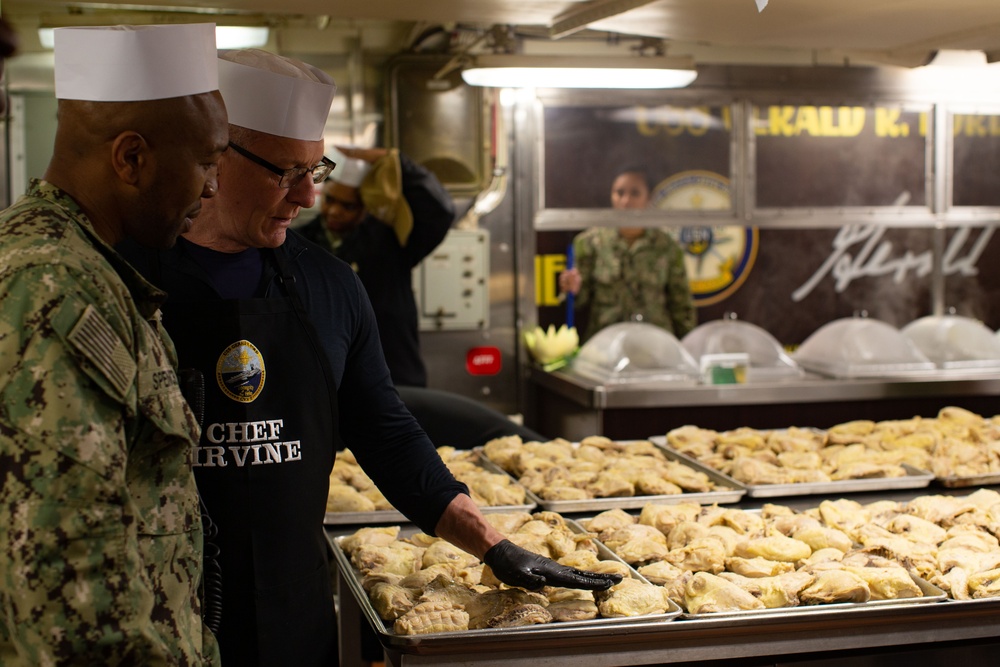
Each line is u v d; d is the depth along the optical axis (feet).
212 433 5.76
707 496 9.02
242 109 5.64
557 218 17.25
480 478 9.20
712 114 17.54
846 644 6.22
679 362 15.14
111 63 4.14
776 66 17.58
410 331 14.06
